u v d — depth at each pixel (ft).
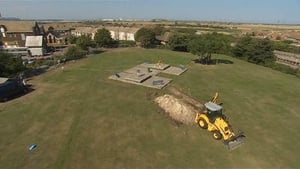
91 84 123.03
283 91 121.08
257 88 124.77
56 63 174.50
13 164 59.88
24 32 268.62
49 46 287.48
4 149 66.23
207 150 67.56
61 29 404.98
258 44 194.90
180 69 157.38
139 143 69.97
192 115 85.40
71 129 77.15
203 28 563.07
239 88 123.54
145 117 86.22
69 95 107.34
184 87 121.70
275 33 468.34
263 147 69.87
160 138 72.95
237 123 84.48
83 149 66.49
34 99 103.04
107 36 257.96
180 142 71.20
